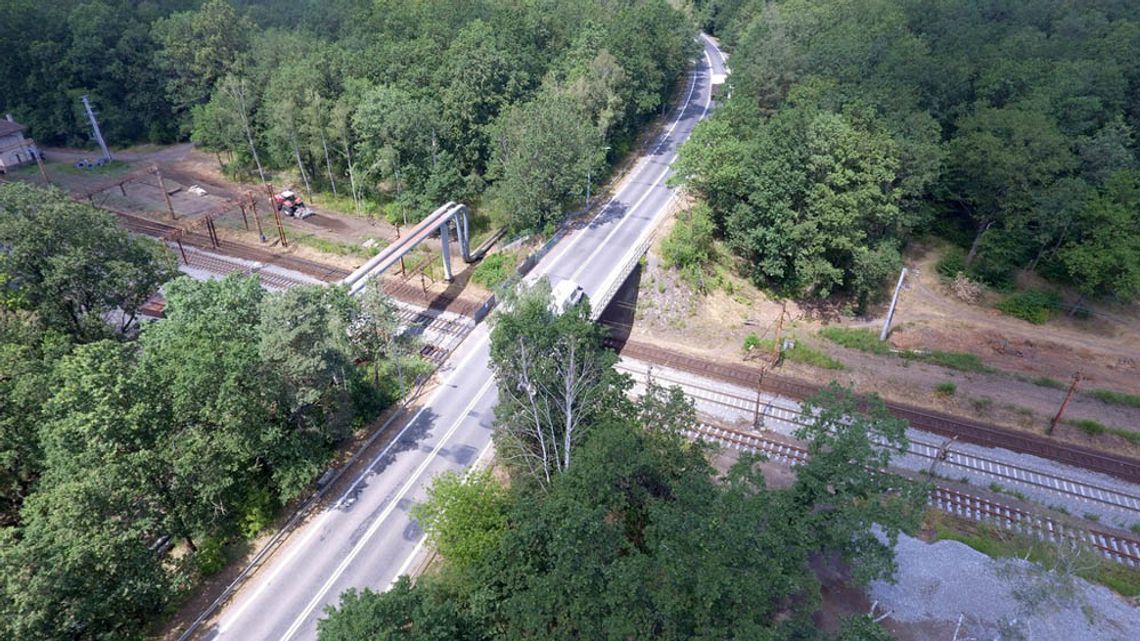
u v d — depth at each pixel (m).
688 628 32.91
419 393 63.62
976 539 50.84
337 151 105.06
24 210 57.16
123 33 123.75
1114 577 48.66
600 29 113.19
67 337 54.06
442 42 112.88
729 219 82.62
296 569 46.97
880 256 77.25
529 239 85.94
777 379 70.69
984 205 85.75
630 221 89.00
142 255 63.41
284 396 48.06
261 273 84.81
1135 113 96.19
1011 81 93.81
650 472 42.62
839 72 98.94
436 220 78.31
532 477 46.75
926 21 118.75
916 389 70.25
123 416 41.41
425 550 48.34
